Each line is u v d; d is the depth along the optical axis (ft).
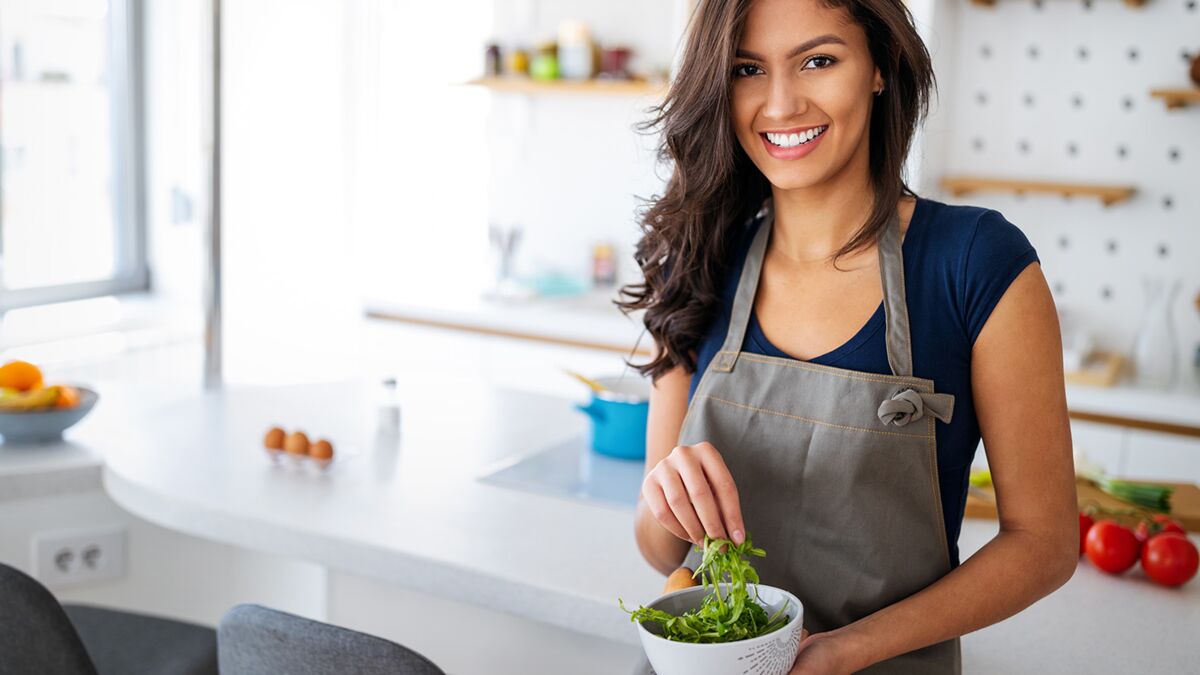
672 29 13.15
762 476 3.73
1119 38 11.19
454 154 14.39
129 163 12.38
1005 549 3.39
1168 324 10.75
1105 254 11.52
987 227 3.52
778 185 3.62
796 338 3.76
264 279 12.75
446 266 14.56
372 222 14.35
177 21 12.19
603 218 13.87
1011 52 11.62
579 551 5.36
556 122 13.91
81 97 11.83
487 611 5.93
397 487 6.19
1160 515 5.69
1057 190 11.19
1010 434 3.44
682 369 4.12
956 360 3.52
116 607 7.30
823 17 3.42
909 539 3.56
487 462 6.69
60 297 11.76
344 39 13.33
